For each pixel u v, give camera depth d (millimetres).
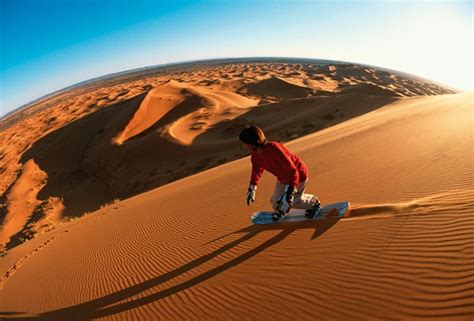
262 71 173250
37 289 8477
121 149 47750
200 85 103750
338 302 3996
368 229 5180
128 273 7184
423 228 4734
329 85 123375
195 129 50031
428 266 3996
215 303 4891
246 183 11461
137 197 19000
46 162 55094
